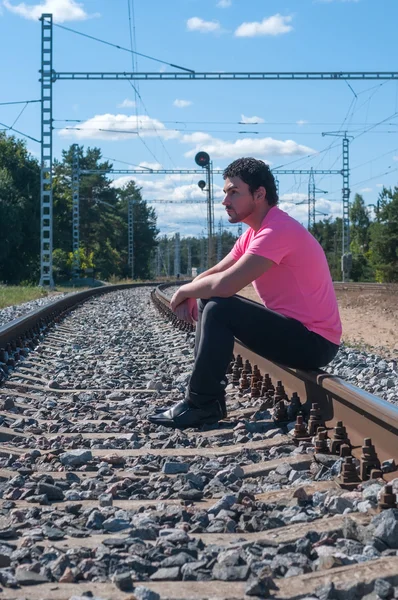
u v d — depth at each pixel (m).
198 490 3.68
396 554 2.65
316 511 3.21
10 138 57.50
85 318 16.45
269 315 4.62
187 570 2.56
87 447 4.75
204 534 3.01
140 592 2.35
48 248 33.66
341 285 41.75
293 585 2.42
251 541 2.83
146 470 4.16
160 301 20.33
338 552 2.68
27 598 2.37
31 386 6.93
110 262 83.88
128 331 13.17
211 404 4.97
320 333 4.70
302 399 5.20
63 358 9.48
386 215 57.38
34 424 5.39
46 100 30.88
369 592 2.37
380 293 30.22
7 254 50.84
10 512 3.32
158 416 5.06
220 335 4.67
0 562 2.66
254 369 6.21
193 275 72.62
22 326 10.49
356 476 3.57
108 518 3.22
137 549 2.78
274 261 4.54
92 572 2.56
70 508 3.38
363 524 2.94
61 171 89.50
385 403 3.75
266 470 3.98
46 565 2.63
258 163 4.77
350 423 4.19
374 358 9.67
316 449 4.09
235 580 2.51
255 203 4.77
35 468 4.21
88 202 86.19
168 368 8.26
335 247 106.62
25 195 54.44
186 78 28.08
